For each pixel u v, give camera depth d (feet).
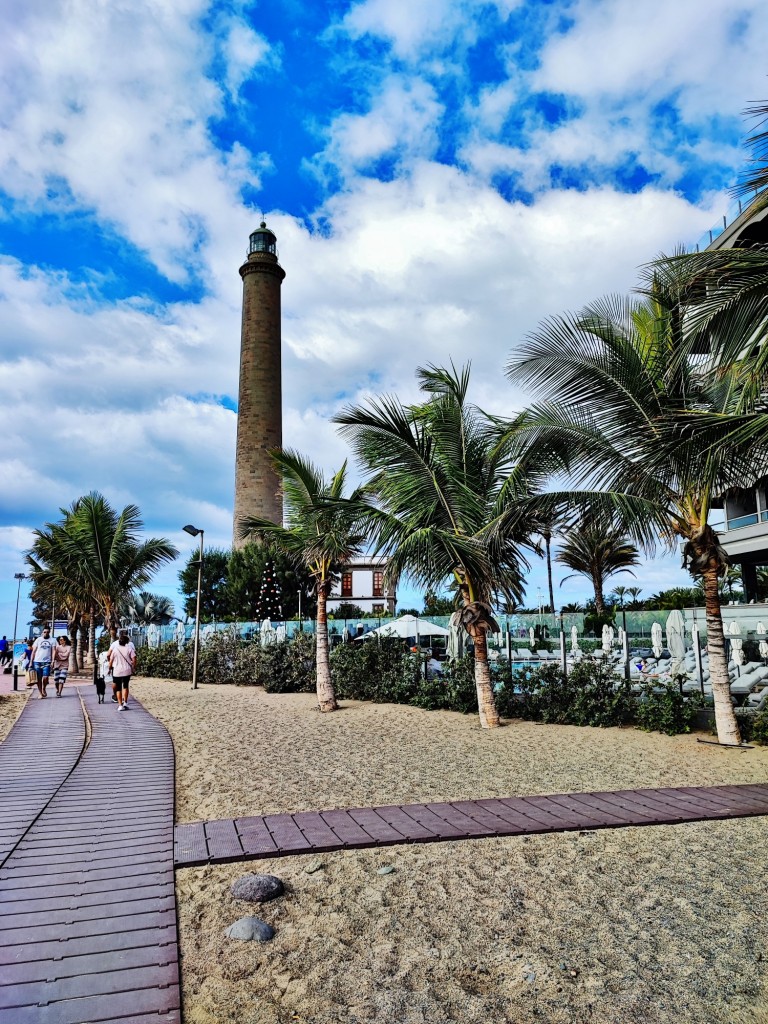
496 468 37.65
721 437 24.44
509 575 38.50
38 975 10.61
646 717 33.47
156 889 13.96
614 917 12.64
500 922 12.53
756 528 73.97
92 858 15.78
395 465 37.17
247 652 72.90
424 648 62.23
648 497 29.99
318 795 22.26
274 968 11.06
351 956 11.41
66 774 25.27
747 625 56.03
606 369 28.48
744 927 12.14
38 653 57.16
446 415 37.50
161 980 10.51
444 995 10.24
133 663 47.88
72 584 88.38
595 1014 9.73
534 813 19.12
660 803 20.02
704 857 15.60
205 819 19.52
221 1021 9.65
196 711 47.24
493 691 39.27
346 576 170.50
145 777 24.72
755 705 35.99
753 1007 9.82
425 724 38.34
